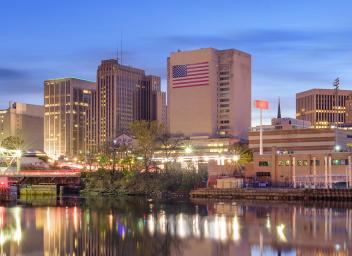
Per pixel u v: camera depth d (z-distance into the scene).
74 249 91.19
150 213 146.50
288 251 85.56
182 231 109.19
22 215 144.88
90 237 103.56
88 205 179.50
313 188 193.62
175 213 145.38
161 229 112.75
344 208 154.12
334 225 114.25
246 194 199.75
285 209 152.00
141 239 100.38
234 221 123.88
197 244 93.75
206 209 156.00
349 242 92.81
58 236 105.19
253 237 99.38
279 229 108.88
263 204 171.50
